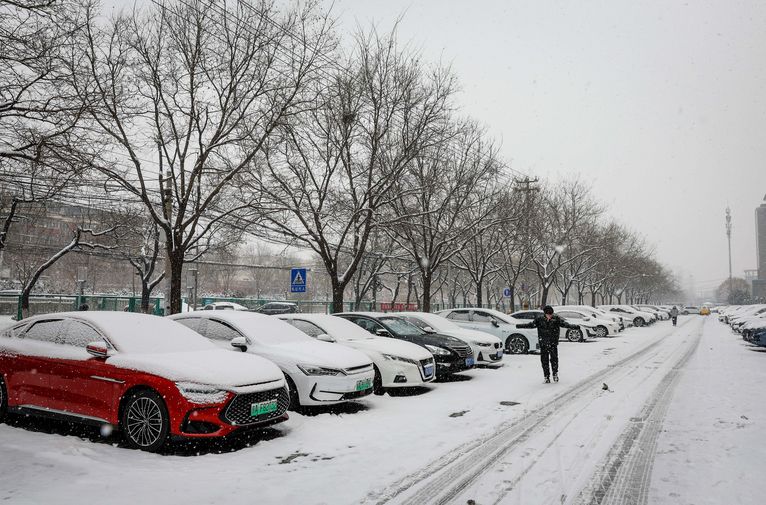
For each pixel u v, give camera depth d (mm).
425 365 9945
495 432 6914
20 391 6707
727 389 10336
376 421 7539
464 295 50562
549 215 35750
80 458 5387
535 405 8781
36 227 34219
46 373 6539
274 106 13938
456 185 21250
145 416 5879
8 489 4488
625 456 5801
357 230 18188
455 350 11555
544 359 11383
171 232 13773
